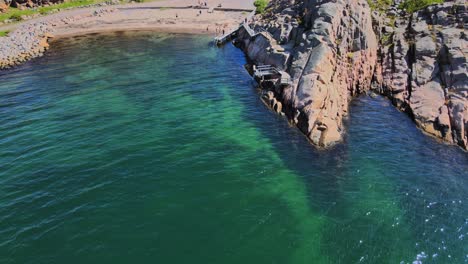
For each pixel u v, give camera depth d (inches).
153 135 1230.9
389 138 1210.0
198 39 2637.8
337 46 1493.6
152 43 2554.1
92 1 3917.3
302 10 1865.2
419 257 764.0
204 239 804.6
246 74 1854.1
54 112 1413.6
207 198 930.1
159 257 756.6
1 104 1502.2
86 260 745.0
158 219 856.9
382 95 1533.0
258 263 749.9
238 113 1400.1
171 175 1016.9
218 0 3764.8
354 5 1611.7
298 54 1497.3
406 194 951.6
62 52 2370.8
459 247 788.6
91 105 1475.1
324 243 800.3
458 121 1194.6
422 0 1764.3
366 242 802.2
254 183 991.6
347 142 1187.9
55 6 3683.6
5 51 2313.0
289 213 884.6
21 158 1093.1
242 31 2469.2
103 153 1118.4
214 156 1112.8
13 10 3422.7
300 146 1167.0
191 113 1400.1
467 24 1471.5
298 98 1314.0
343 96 1417.3
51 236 802.2
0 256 749.3
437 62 1422.2
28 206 889.5
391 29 1701.5
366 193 956.6
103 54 2293.3
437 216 874.8
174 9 3528.5
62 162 1069.8
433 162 1083.9
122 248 774.5
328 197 942.4
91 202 905.5
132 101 1513.3
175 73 1878.7
